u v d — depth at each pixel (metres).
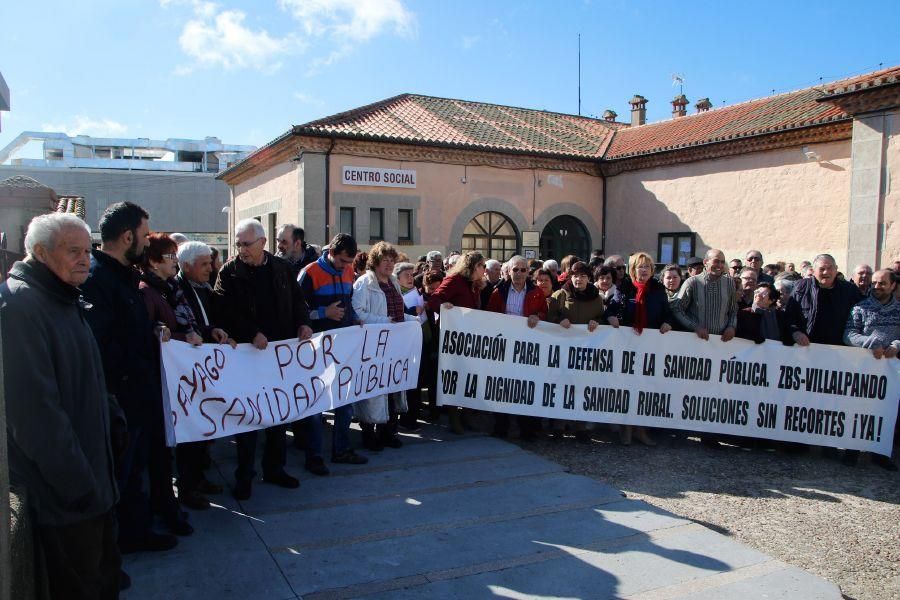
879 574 3.93
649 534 4.25
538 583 3.59
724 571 3.76
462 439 6.46
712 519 4.70
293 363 5.01
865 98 11.20
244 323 4.77
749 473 5.78
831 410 6.22
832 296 6.42
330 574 3.63
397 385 5.95
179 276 4.70
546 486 5.09
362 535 4.14
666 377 6.41
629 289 7.04
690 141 15.86
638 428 6.62
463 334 6.32
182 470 4.56
